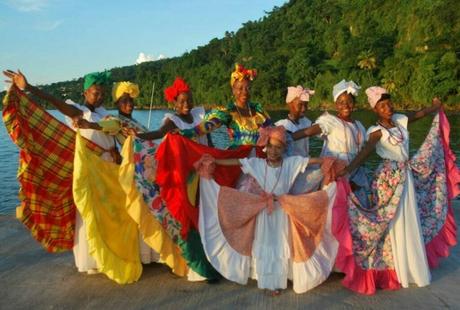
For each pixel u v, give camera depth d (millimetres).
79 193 4371
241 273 4594
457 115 57031
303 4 127062
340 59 89562
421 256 4652
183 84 5164
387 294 4488
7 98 4328
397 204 4586
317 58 97125
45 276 4965
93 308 4234
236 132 5086
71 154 4758
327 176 4625
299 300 4359
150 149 4738
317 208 4551
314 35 110312
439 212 5055
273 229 4629
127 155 4504
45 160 4629
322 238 4625
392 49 82375
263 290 4551
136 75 144375
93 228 4402
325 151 5023
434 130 5113
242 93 5055
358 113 60750
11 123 4387
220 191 4609
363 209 4625
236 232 4617
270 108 97375
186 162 4613
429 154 4914
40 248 5840
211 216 4594
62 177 4723
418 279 4625
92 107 5062
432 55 65125
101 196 4523
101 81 5031
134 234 4738
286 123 5969
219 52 141250
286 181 4668
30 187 4551
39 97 4512
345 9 103375
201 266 4645
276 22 130625
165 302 4316
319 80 89438
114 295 4473
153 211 4570
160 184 4500
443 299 4367
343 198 4602
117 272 4562
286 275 4562
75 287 4668
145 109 102188
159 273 4953
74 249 4922
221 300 4352
